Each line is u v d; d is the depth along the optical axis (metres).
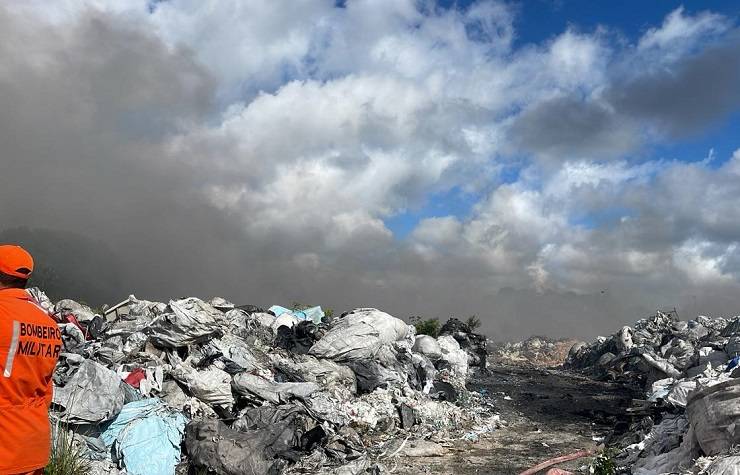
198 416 7.05
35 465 3.29
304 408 7.49
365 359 10.99
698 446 6.45
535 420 11.40
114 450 6.07
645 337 22.03
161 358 8.01
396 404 9.93
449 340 15.98
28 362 3.24
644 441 7.89
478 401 12.73
